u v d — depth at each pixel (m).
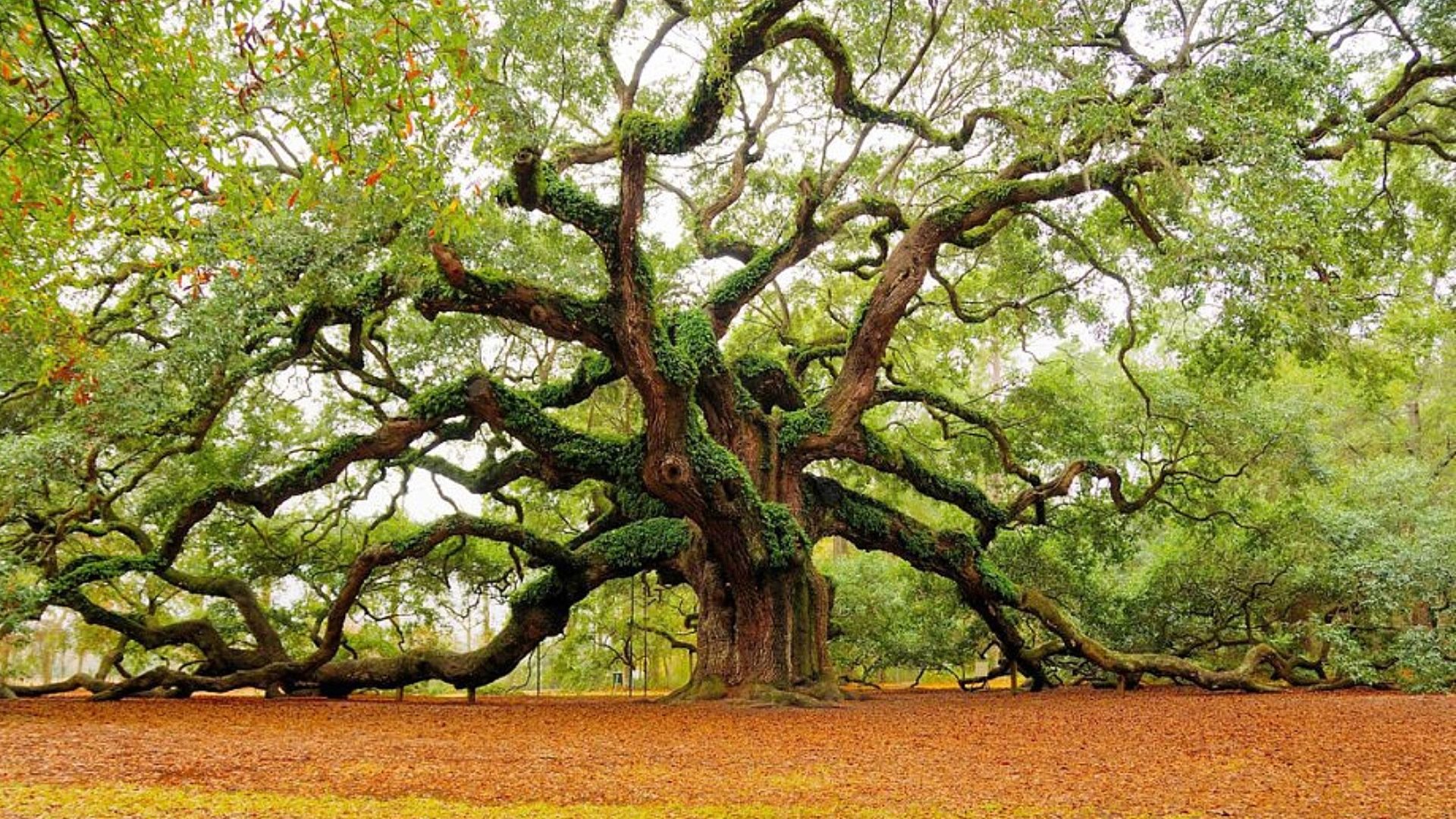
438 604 27.00
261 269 15.81
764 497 18.94
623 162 13.86
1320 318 16.77
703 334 18.25
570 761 9.54
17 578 18.58
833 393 20.28
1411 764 9.34
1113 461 26.05
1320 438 29.83
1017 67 16.31
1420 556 22.44
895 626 27.62
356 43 7.20
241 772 8.44
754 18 13.08
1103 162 17.39
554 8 16.84
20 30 7.36
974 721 14.42
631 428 24.47
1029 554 26.73
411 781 8.12
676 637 30.52
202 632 20.00
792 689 18.12
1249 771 9.02
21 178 8.30
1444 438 35.06
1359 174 23.06
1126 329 23.39
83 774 8.06
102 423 16.34
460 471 22.16
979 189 19.19
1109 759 9.98
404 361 22.02
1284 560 25.17
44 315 11.09
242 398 22.66
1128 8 16.72
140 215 10.02
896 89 18.66
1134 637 26.16
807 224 19.25
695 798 7.55
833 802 7.39
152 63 7.80
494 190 15.16
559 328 15.70
